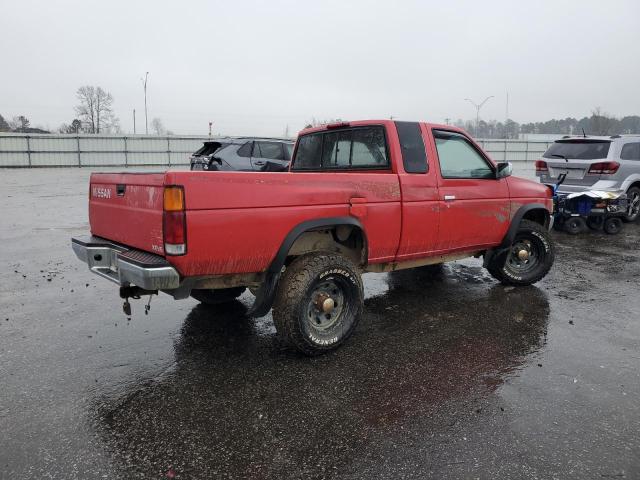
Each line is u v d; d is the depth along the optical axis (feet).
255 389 10.78
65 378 11.28
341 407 10.00
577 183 31.63
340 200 12.66
